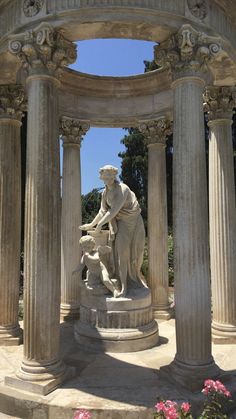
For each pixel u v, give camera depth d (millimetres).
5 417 8133
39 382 8406
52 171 8938
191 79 9062
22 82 12344
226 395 7062
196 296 8750
